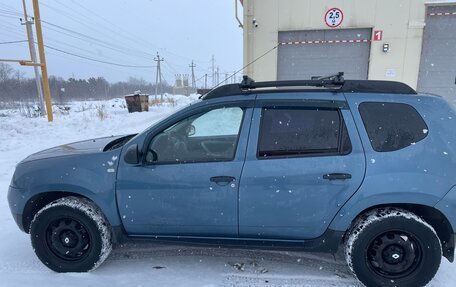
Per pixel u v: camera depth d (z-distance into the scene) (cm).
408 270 296
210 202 308
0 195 560
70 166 331
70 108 2600
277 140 304
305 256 365
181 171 310
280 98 310
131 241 337
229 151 312
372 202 289
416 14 900
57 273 336
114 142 383
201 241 323
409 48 920
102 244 331
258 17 953
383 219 288
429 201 284
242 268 343
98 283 317
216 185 304
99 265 340
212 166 306
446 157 286
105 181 323
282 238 312
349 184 289
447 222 291
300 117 304
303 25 944
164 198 315
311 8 934
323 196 294
